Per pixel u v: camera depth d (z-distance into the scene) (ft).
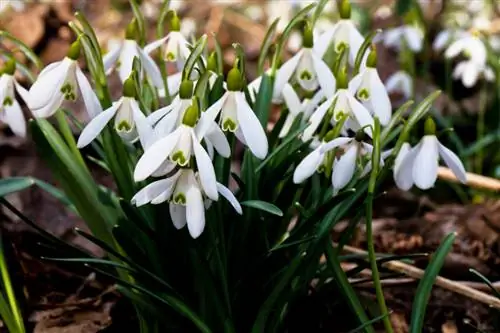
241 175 1.97
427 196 3.00
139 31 1.97
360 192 1.85
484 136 3.53
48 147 1.94
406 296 2.21
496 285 2.18
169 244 1.86
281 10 5.11
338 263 1.85
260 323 1.84
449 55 3.15
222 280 1.84
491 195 2.89
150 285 1.84
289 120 2.04
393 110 3.47
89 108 1.79
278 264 1.92
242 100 1.74
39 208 2.51
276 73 1.98
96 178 2.68
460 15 4.82
